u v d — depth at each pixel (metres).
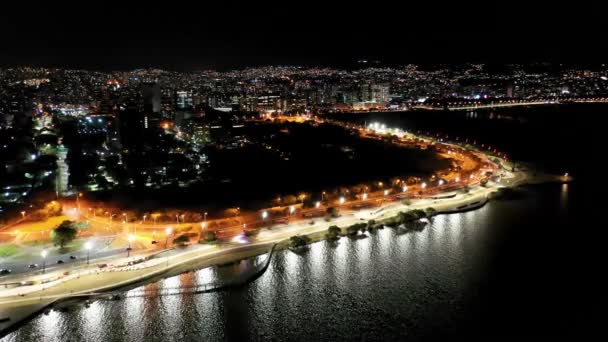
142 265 177.38
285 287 169.12
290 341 142.25
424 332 146.62
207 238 198.00
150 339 142.38
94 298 158.62
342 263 186.75
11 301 154.25
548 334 145.88
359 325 149.50
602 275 178.38
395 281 173.75
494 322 151.25
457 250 198.75
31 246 194.88
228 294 164.38
